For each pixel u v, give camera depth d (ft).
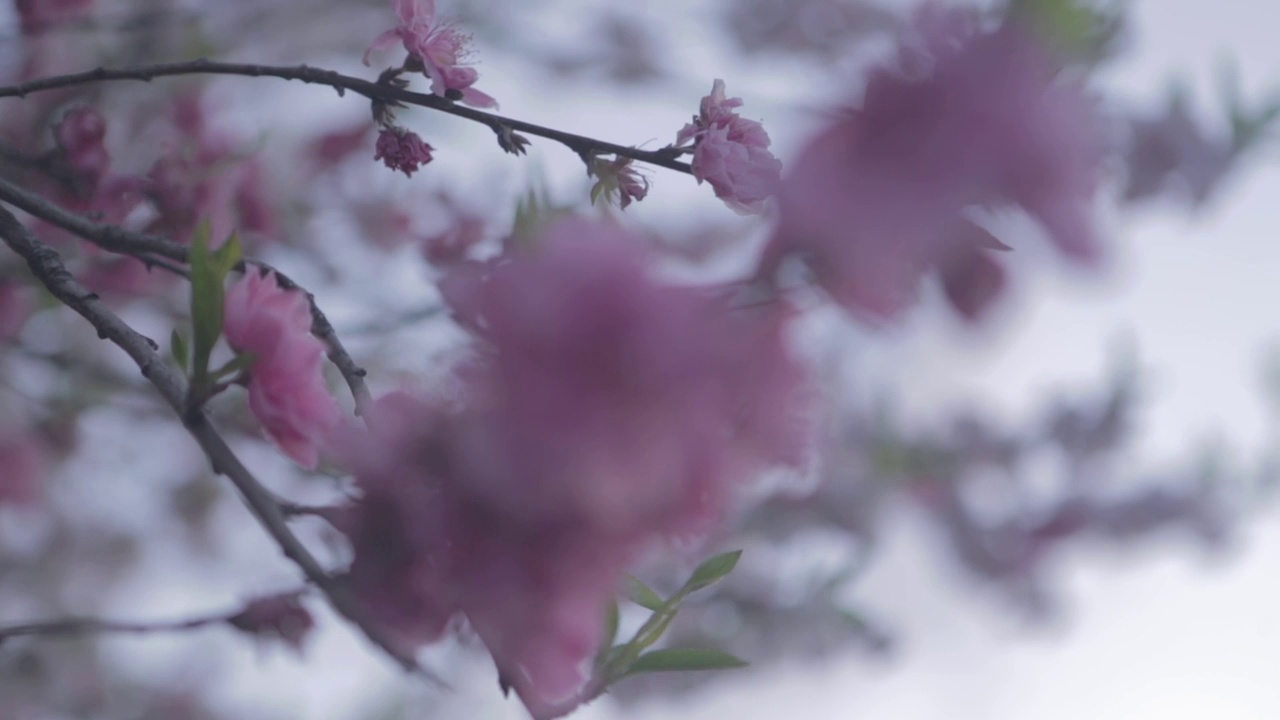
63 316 5.63
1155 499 9.14
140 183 4.23
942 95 3.08
